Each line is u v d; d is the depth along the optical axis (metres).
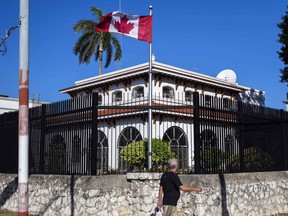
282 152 13.52
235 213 10.63
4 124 14.70
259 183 11.76
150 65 12.02
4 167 14.42
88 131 10.76
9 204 13.12
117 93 31.98
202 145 10.59
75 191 10.43
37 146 12.65
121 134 21.66
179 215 9.81
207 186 10.00
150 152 11.27
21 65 7.25
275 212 12.24
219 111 11.23
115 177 10.34
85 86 33.31
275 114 13.51
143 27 12.32
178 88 30.89
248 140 12.15
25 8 7.35
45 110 12.45
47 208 11.20
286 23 19.80
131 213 9.98
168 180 7.75
